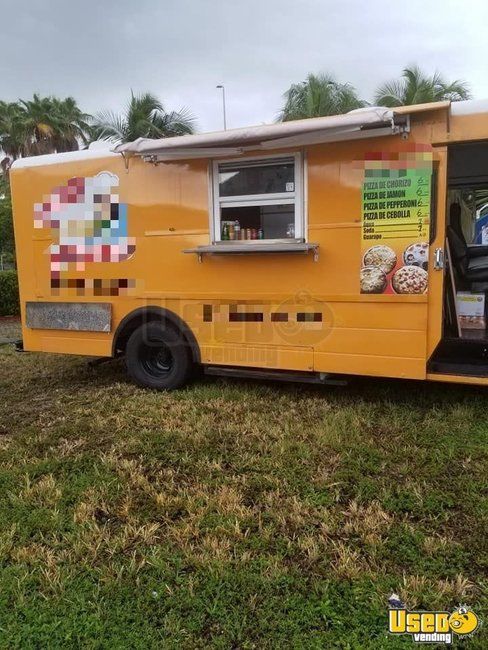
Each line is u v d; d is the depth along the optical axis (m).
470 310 4.92
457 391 4.79
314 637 2.08
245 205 4.57
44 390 5.50
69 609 2.25
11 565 2.54
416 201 4.00
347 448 3.68
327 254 4.31
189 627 2.14
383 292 4.16
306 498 3.05
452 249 5.02
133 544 2.68
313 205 4.31
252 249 4.38
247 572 2.44
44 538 2.74
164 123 19.77
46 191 5.30
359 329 4.27
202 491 3.18
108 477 3.37
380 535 2.68
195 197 4.73
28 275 5.52
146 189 4.91
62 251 5.32
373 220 4.13
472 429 3.95
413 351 4.12
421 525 2.78
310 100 17.73
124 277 5.11
